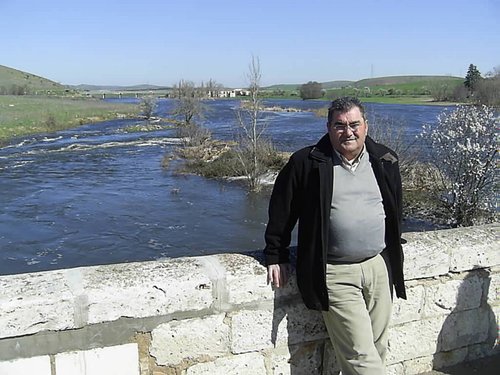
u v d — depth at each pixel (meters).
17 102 82.81
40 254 15.88
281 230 2.74
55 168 30.27
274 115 72.50
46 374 2.41
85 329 2.45
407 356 3.35
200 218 20.25
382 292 2.80
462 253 3.40
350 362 2.71
